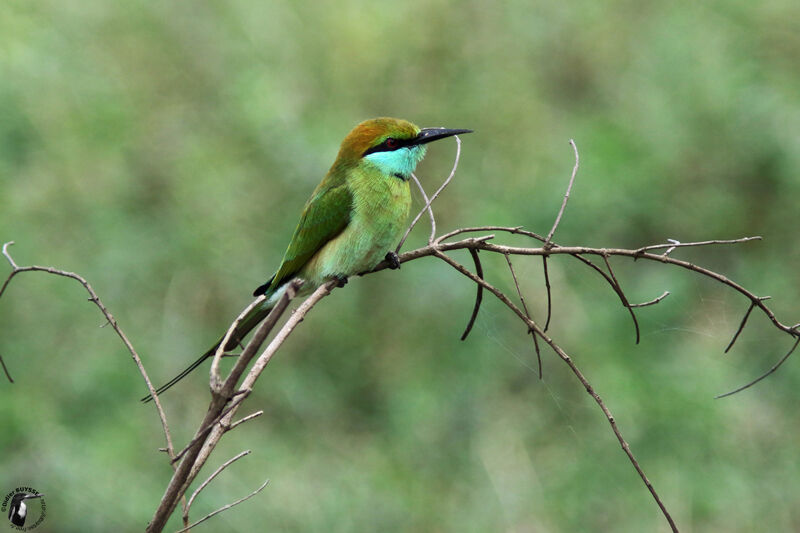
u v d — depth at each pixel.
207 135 13.23
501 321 11.72
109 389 10.88
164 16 14.40
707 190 13.03
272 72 13.96
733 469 10.20
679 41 14.41
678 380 10.89
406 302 11.97
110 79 13.65
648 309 11.55
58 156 12.74
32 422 10.18
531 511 9.97
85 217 12.33
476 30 15.12
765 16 14.59
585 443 10.59
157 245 12.11
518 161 13.63
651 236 12.65
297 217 12.37
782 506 9.95
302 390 11.39
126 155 12.97
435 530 9.91
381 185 7.59
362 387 11.62
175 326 11.54
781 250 12.59
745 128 13.32
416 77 14.40
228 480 10.05
